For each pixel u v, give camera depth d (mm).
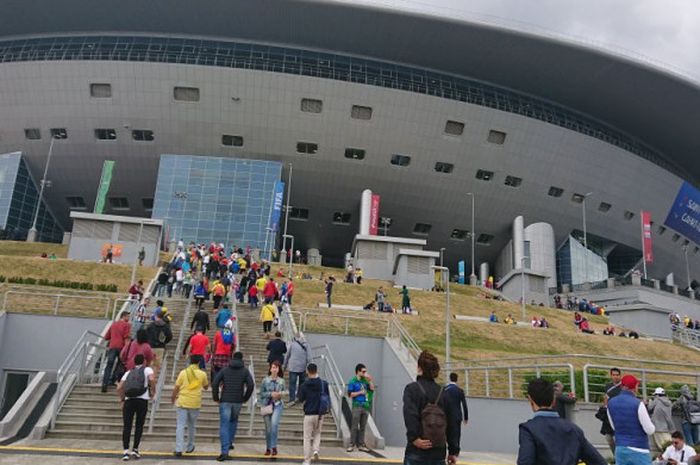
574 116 63156
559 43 53531
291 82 53656
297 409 13172
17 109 55000
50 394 12469
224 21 54000
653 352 28266
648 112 62062
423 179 58375
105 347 15750
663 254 69500
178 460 8992
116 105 54188
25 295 23344
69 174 58031
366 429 12266
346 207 60094
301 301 30375
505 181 59750
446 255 64875
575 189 61656
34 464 8102
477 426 14445
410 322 26062
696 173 75250
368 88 54344
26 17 54531
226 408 9211
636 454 6703
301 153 56562
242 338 18469
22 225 56781
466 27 52688
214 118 54750
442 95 56500
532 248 59688
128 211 60969
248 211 54969
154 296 23875
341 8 51625
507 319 32312
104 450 9617
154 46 55250
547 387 4137
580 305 44125
